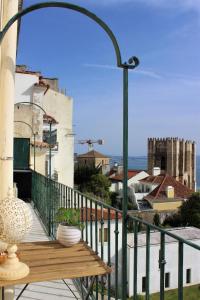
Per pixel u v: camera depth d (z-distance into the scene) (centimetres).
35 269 283
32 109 2392
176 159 10731
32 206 1062
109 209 328
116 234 307
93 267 290
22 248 341
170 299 1720
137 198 6359
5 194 340
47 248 341
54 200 655
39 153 2241
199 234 2561
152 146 11056
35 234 689
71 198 496
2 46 344
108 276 320
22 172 1228
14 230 257
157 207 5984
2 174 342
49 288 423
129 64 272
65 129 3195
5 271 260
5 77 341
